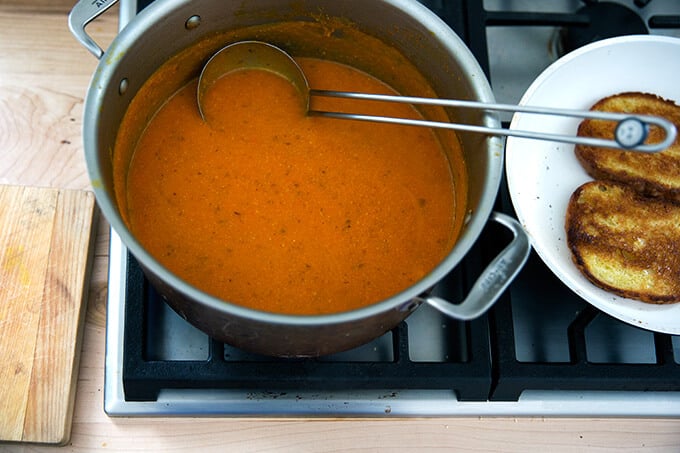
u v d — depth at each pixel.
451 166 0.85
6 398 0.83
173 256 0.79
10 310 0.85
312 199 0.82
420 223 0.83
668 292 0.83
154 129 0.84
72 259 0.87
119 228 0.69
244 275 0.79
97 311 0.88
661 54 0.91
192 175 0.82
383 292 0.80
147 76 0.80
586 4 0.95
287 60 0.85
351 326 0.70
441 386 0.83
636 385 0.84
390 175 0.84
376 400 0.84
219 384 0.82
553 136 0.72
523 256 0.71
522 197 0.87
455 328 0.86
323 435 0.86
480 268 0.85
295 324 0.67
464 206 0.81
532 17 0.92
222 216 0.81
